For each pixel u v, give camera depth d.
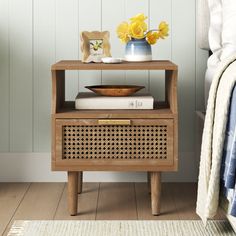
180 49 3.06
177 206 2.68
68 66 2.48
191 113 3.10
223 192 2.13
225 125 2.09
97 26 3.05
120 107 2.58
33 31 3.05
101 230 2.33
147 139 2.50
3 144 3.10
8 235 2.27
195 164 3.07
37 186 3.02
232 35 2.60
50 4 3.04
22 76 3.07
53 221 2.43
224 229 2.33
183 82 3.08
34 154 3.10
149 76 3.08
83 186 3.02
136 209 2.63
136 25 2.70
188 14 3.05
